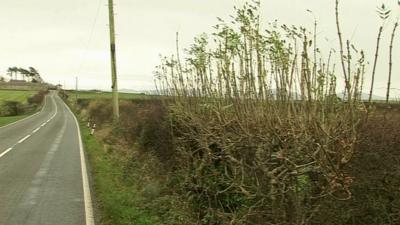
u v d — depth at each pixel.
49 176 14.56
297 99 5.23
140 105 22.64
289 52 5.51
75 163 17.70
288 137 5.05
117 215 9.34
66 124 46.03
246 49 6.32
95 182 13.29
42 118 58.72
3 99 111.31
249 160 6.32
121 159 17.19
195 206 9.31
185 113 10.02
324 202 4.97
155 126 14.62
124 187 12.52
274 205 5.45
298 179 5.17
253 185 6.00
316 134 4.57
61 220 9.15
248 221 6.15
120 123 25.52
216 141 7.04
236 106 6.52
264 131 5.54
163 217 9.17
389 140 5.10
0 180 13.80
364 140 4.95
